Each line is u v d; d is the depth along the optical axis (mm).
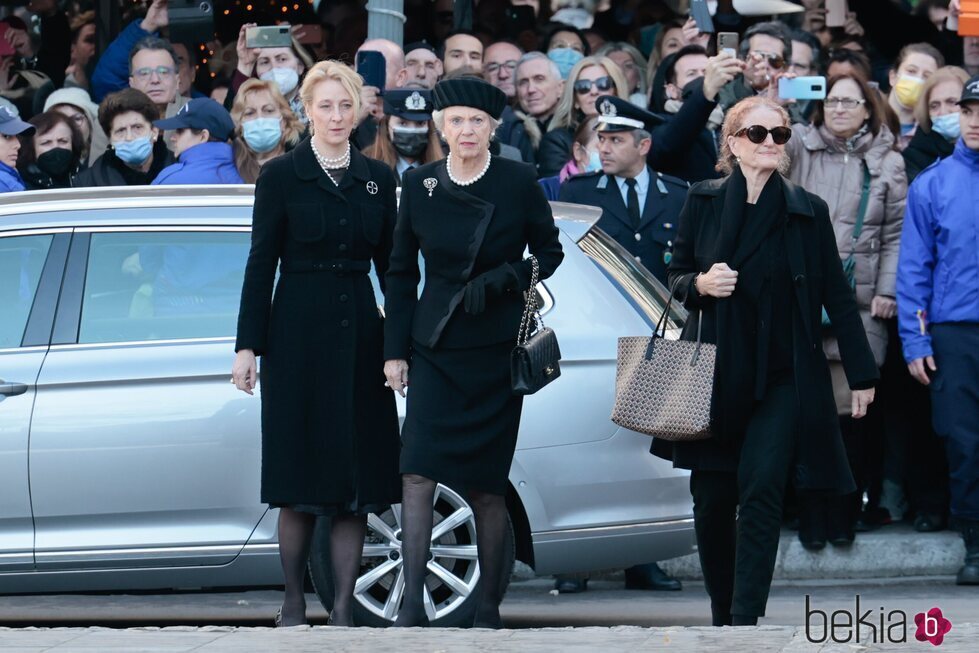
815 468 18984
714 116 29359
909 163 29172
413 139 26469
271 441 19422
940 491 29156
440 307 19188
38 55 34688
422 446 19031
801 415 18984
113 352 21344
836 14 34938
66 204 22047
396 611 21609
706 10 31344
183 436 21094
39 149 28781
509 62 33469
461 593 21516
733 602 18656
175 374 21203
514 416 19406
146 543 21094
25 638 16594
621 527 21641
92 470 21078
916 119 29625
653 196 27656
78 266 21672
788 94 28312
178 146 27328
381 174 20000
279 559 21203
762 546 18625
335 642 16250
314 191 19562
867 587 27688
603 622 24141
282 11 36031
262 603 26797
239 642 16281
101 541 21078
